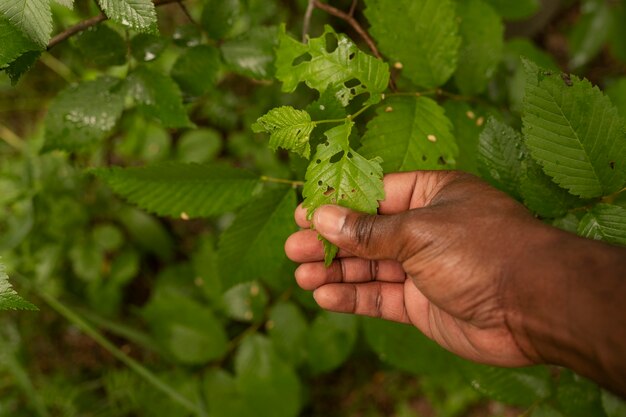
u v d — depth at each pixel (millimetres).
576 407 382
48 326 627
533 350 316
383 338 457
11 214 542
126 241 602
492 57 405
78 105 377
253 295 497
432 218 323
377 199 328
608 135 319
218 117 595
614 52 556
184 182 378
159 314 503
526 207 345
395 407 625
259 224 382
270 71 389
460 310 332
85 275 564
